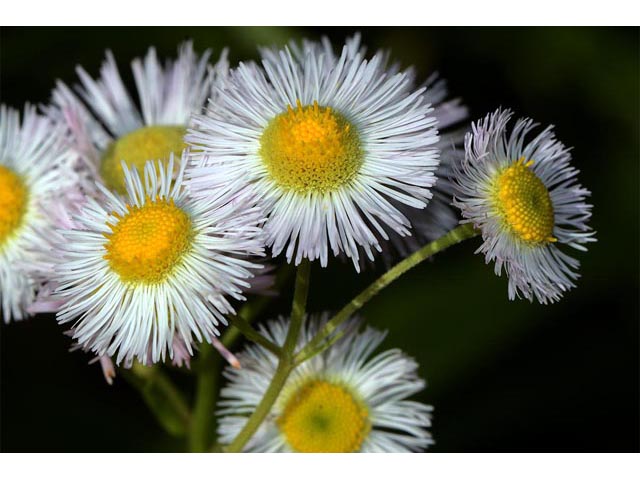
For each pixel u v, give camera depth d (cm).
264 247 13
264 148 13
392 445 14
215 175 13
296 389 14
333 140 13
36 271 14
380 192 13
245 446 14
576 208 14
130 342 13
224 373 14
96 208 13
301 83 14
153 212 13
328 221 13
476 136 13
